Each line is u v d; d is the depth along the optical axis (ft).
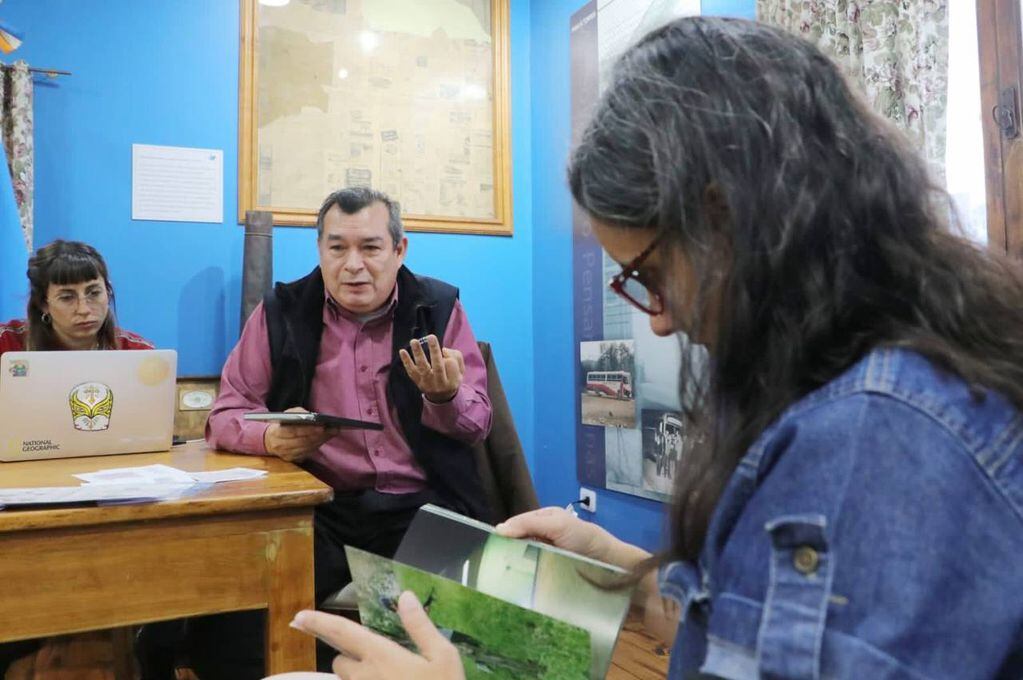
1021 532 1.29
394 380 6.54
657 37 1.83
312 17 10.38
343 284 6.49
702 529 1.71
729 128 1.60
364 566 2.30
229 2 10.00
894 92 6.07
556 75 11.00
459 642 2.16
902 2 5.97
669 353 8.64
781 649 1.29
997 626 1.25
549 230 11.12
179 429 9.05
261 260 9.48
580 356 10.40
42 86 9.21
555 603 2.30
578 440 10.48
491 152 11.38
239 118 9.98
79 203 9.36
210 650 5.87
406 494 6.40
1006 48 5.68
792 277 1.57
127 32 9.57
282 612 3.99
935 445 1.32
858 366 1.48
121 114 9.53
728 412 1.73
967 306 1.56
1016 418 1.38
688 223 1.63
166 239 9.69
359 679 1.90
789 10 6.89
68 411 5.36
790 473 1.41
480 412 6.54
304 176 10.29
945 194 1.80
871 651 1.22
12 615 3.44
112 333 8.30
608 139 1.75
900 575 1.24
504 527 2.88
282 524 4.01
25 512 3.47
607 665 2.10
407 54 10.89
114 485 4.17
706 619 1.64
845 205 1.58
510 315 11.44
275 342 6.69
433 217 10.92
